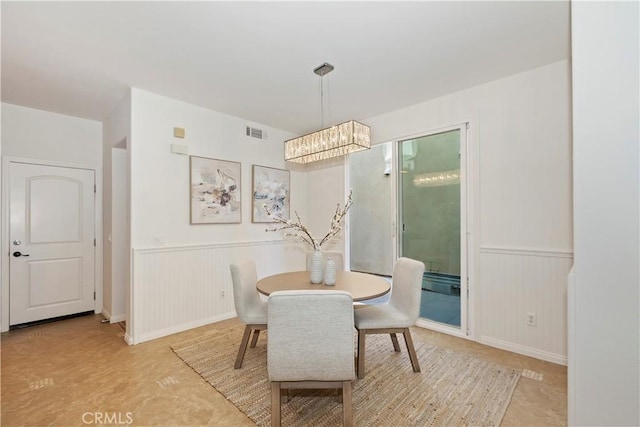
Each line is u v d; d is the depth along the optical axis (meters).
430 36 2.14
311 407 1.92
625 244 0.77
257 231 4.04
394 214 3.62
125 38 2.15
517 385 2.15
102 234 3.96
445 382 2.19
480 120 2.92
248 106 3.47
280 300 1.55
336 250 4.25
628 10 0.78
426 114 3.31
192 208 3.37
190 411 1.88
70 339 3.03
